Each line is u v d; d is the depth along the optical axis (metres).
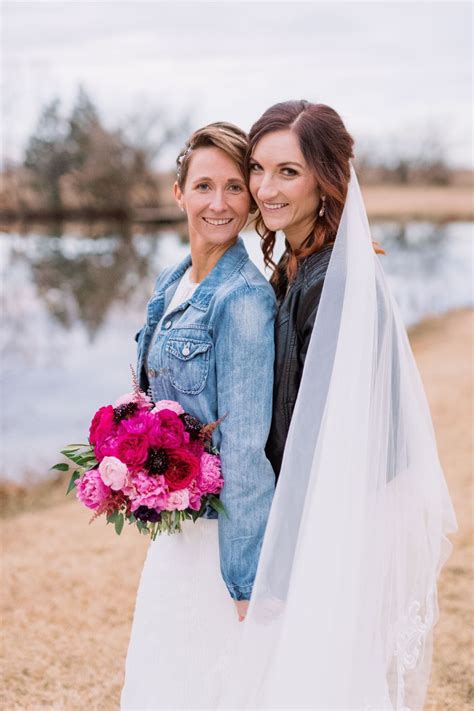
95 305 14.39
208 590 2.02
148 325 2.26
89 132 39.03
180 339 2.02
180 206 2.20
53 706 2.99
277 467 1.99
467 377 8.29
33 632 3.55
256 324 1.92
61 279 17.80
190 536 2.04
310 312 1.89
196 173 2.03
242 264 2.05
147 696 2.05
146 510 1.87
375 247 2.07
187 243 26.30
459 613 3.55
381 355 1.89
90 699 3.04
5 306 14.20
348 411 1.81
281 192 1.95
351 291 1.84
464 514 4.62
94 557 4.39
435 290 15.95
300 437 1.83
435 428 6.41
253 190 2.01
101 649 3.41
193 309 2.02
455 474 5.28
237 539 1.90
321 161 1.91
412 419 1.99
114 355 10.52
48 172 39.38
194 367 1.99
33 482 5.86
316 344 1.84
